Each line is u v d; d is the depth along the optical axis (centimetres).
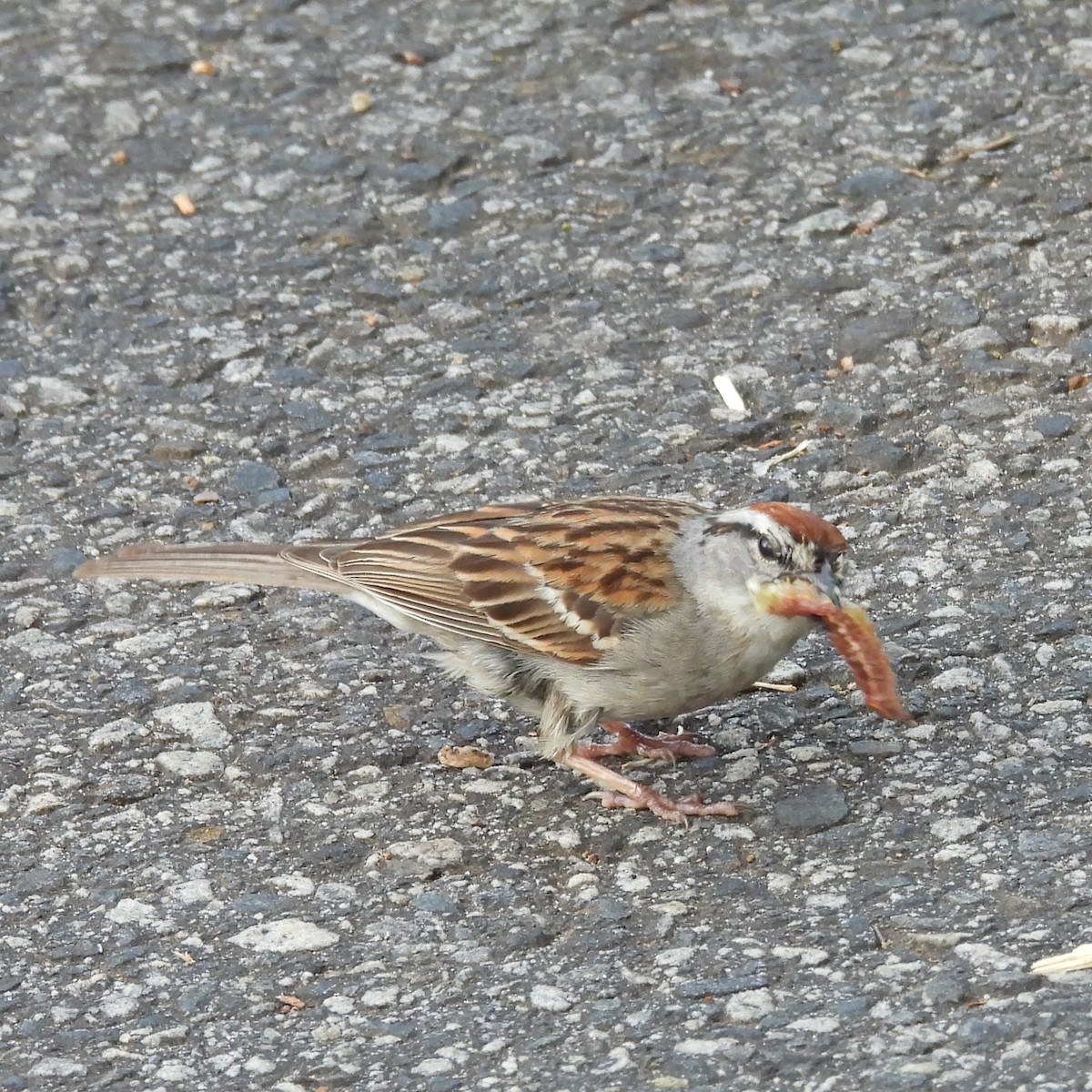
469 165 1527
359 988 790
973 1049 706
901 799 889
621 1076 716
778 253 1388
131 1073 747
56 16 1784
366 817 918
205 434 1267
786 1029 732
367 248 1445
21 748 982
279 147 1571
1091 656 984
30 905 863
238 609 1109
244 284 1417
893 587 1062
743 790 914
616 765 952
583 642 895
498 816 912
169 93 1656
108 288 1420
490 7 1738
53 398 1309
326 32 1730
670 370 1288
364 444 1248
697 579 888
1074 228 1370
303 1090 727
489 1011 766
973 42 1600
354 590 970
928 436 1198
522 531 926
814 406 1234
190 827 916
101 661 1060
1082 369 1235
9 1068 754
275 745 977
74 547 1168
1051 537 1092
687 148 1512
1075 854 827
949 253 1362
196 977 806
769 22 1662
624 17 1694
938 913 796
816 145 1497
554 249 1422
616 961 791
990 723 940
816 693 991
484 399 1281
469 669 948
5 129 1617
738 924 807
